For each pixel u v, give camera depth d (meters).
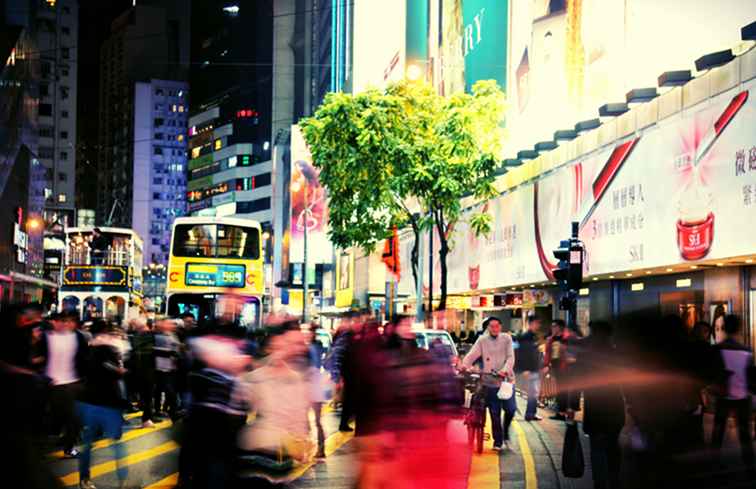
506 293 35.56
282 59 136.75
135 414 22.03
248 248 29.00
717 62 17.91
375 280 61.16
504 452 14.62
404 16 57.72
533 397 19.58
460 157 26.58
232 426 7.82
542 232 27.84
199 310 28.45
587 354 10.46
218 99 155.00
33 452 5.78
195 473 7.78
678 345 9.84
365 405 9.28
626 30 24.66
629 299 25.11
